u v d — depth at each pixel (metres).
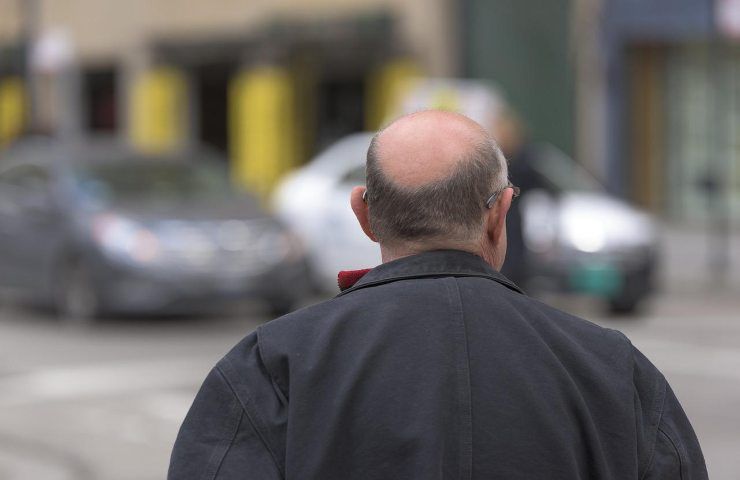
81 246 38.19
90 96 90.12
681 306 43.84
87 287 38.31
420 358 6.20
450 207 6.55
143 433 24.14
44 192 40.41
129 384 28.92
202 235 37.53
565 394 6.23
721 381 28.80
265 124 77.19
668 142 65.56
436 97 51.31
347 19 72.06
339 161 46.31
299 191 46.53
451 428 6.06
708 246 58.81
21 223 40.56
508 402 6.13
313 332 6.38
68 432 24.20
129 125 86.88
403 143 6.62
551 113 67.81
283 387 6.27
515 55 68.44
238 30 79.44
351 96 73.31
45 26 91.94
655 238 40.81
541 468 6.04
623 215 40.56
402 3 70.25
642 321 39.38
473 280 6.53
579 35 66.88
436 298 6.40
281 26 75.38
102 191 39.72
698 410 25.61
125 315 41.19
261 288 38.03
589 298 44.44
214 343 35.06
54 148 42.53
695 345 34.19
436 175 6.54
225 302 37.69
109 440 23.58
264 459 6.16
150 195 39.94
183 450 6.24
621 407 6.33
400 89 69.56
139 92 85.81
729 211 64.25
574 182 42.72
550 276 39.06
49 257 39.47
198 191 40.97
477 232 6.64
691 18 63.62
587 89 66.81
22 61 92.38
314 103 75.06
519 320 6.41
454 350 6.24
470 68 69.12
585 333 6.58
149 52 85.12
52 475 20.97
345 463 6.05
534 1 68.06
